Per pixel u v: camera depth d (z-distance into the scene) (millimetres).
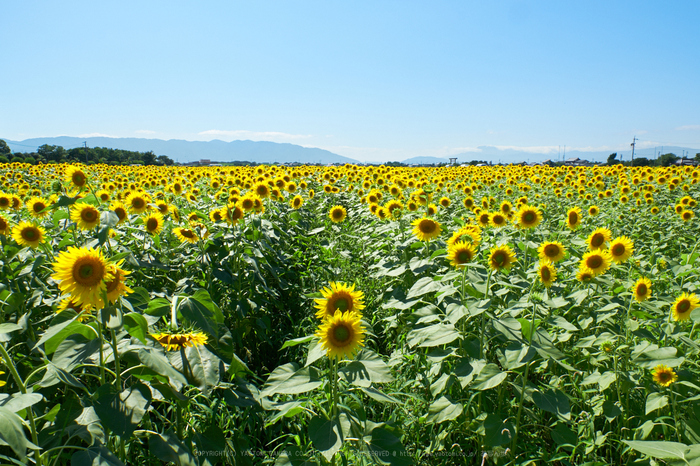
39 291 4168
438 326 3332
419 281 3967
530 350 2986
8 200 6594
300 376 2686
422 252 5305
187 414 3326
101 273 2146
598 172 23156
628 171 24766
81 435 2203
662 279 5598
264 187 8133
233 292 5469
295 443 3443
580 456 3117
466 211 10258
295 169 19219
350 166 22453
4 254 4133
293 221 8727
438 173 24719
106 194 8734
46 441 2191
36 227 4406
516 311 3473
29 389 2443
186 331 2688
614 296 4383
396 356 4191
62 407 2439
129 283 4820
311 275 6961
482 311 3109
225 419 3592
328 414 2680
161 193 11320
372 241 8172
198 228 5844
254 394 3045
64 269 2125
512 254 3746
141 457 3000
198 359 2551
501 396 3400
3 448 2686
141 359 2145
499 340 3854
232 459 2828
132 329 2352
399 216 7852
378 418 3717
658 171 22906
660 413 3332
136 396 2227
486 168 30188
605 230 5020
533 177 21016
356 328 2535
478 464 3141
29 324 3750
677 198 14102
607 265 4312
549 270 4004
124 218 5680
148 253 5770
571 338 4574
